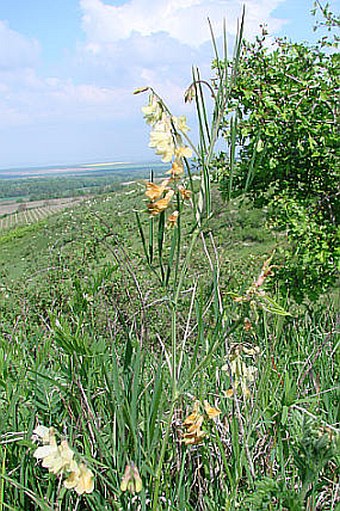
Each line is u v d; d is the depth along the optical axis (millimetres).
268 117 4867
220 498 1522
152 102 1240
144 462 1258
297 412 1646
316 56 5234
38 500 1293
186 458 1635
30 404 1807
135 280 1655
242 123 4902
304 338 2645
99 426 1622
